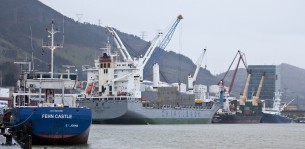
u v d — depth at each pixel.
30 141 73.00
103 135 139.12
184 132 170.75
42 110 91.50
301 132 197.62
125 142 115.25
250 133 180.50
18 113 92.00
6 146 74.06
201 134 160.38
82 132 94.62
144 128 193.88
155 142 118.50
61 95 110.56
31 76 107.69
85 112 94.50
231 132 184.25
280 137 154.75
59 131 92.81
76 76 107.50
